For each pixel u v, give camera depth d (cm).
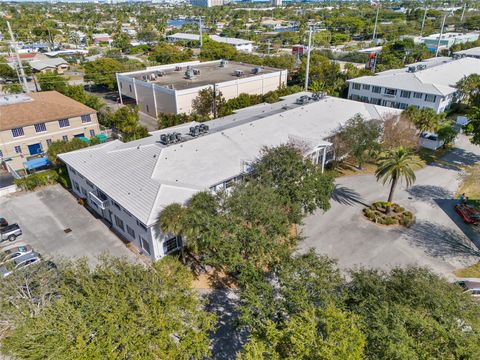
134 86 7288
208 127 3966
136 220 2911
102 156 3662
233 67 8781
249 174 3366
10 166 4703
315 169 3170
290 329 1593
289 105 5256
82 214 3650
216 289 2656
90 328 1603
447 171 4597
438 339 1566
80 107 5384
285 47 14800
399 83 6625
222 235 2314
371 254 3012
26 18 19312
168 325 1675
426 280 1877
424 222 3478
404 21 18950
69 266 2205
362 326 1616
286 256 2138
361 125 4156
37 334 1573
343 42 15425
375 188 4138
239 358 1602
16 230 3250
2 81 9769
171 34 17662
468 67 7856
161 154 3359
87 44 15512
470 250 3070
